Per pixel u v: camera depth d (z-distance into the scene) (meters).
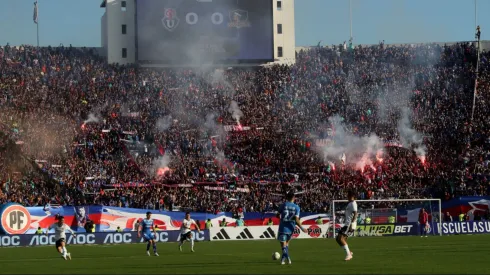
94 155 81.25
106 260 36.31
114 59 109.25
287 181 78.19
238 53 106.69
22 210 60.78
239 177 79.00
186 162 82.06
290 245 49.19
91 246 53.41
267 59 107.38
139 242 59.06
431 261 31.88
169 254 41.19
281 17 114.56
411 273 25.73
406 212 66.69
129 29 110.06
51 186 72.69
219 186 75.94
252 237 62.47
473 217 70.81
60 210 62.75
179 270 28.66
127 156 82.69
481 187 75.38
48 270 30.09
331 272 26.45
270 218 68.81
